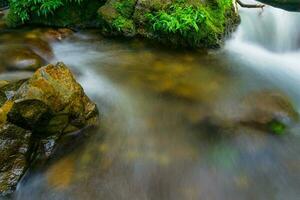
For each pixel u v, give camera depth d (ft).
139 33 22.91
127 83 18.67
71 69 19.72
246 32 25.68
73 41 23.13
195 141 14.90
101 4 24.94
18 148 13.00
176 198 12.50
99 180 13.02
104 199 12.35
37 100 13.14
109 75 19.40
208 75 19.80
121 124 15.72
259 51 24.32
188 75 19.67
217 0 23.48
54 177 13.08
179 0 22.35
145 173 13.38
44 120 13.73
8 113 12.82
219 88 18.57
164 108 16.83
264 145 14.67
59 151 14.15
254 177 13.37
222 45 23.04
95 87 18.24
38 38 22.57
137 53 21.83
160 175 13.32
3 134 12.77
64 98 14.16
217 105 17.13
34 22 24.89
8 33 23.25
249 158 14.14
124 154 14.15
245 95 17.97
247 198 12.57
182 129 15.57
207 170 13.58
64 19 24.64
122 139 14.92
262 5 28.43
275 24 26.78
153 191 12.73
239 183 13.10
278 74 20.97
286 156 14.28
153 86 18.45
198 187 12.92
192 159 14.02
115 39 23.31
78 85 15.02
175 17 21.58
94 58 21.18
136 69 20.10
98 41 23.18
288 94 18.71
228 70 20.56
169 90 18.22
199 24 21.65
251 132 15.25
